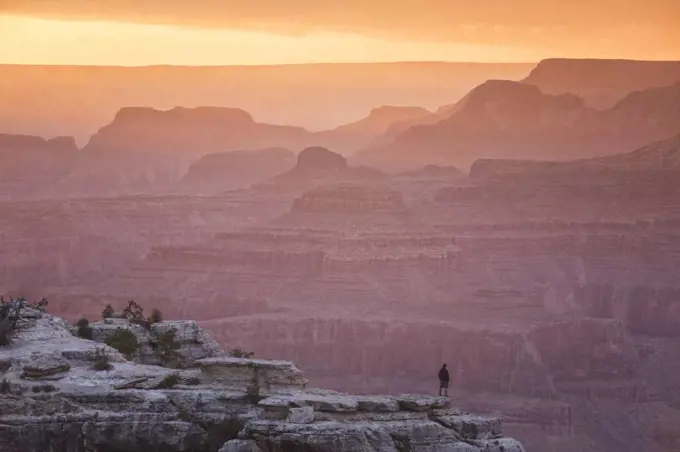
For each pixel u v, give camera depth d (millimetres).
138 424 146000
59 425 145625
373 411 143625
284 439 139125
